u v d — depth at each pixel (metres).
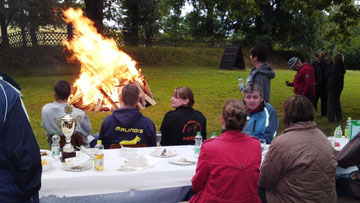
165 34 38.44
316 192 3.03
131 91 4.10
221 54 30.56
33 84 15.89
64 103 4.55
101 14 23.30
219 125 9.11
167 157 3.81
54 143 3.79
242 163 2.90
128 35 30.08
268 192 3.33
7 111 2.23
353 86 18.69
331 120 9.59
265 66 5.74
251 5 14.82
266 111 4.70
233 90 15.24
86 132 4.67
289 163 3.08
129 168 3.34
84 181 3.14
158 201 3.63
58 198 3.22
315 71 10.16
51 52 22.98
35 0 21.20
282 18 34.22
